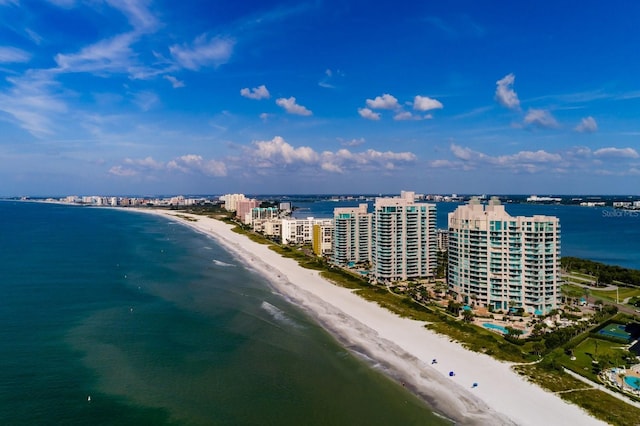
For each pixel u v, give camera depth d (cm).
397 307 16950
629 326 15075
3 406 8925
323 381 10469
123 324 14200
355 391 10006
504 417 8944
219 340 13050
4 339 12538
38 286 19138
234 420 8688
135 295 18000
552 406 9375
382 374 10906
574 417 8925
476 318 15950
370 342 13125
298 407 9256
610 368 11338
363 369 11181
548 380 10588
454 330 14238
